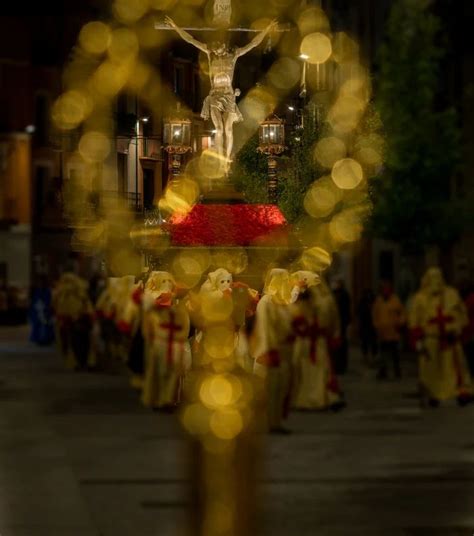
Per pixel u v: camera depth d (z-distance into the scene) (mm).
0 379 34000
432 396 25828
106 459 18078
